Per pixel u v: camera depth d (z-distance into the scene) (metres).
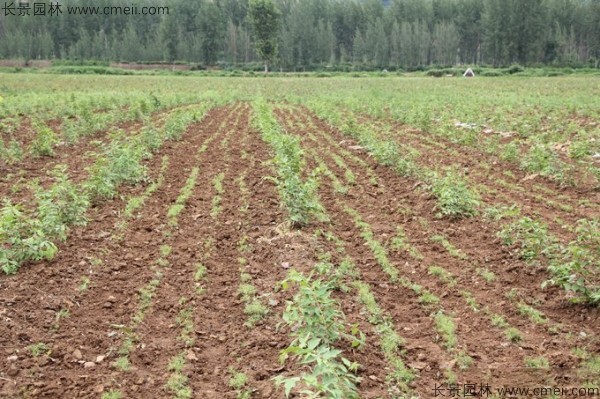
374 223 9.09
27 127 18.08
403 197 10.45
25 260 6.88
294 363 5.02
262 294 6.45
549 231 8.45
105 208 9.41
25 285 6.29
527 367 5.10
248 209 9.70
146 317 5.91
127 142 14.20
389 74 71.69
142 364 5.08
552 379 4.90
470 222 8.95
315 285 5.08
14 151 12.67
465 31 93.19
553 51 83.00
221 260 7.54
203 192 10.84
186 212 9.53
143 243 8.02
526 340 5.56
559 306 6.21
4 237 6.86
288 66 87.25
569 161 13.47
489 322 5.92
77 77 54.72
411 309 6.25
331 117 21.56
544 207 9.91
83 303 6.11
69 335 5.45
